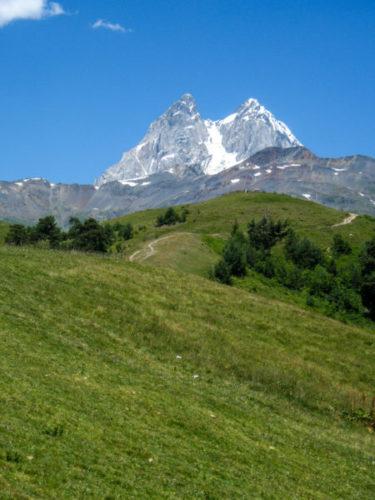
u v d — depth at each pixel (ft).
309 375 164.96
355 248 422.82
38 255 197.77
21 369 103.14
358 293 338.34
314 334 194.18
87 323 150.92
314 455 112.27
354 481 105.60
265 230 415.23
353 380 170.71
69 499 69.46
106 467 79.25
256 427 116.67
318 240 442.50
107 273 195.00
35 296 156.46
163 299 186.60
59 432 84.02
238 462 96.43
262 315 198.39
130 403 105.81
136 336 156.04
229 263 336.29
